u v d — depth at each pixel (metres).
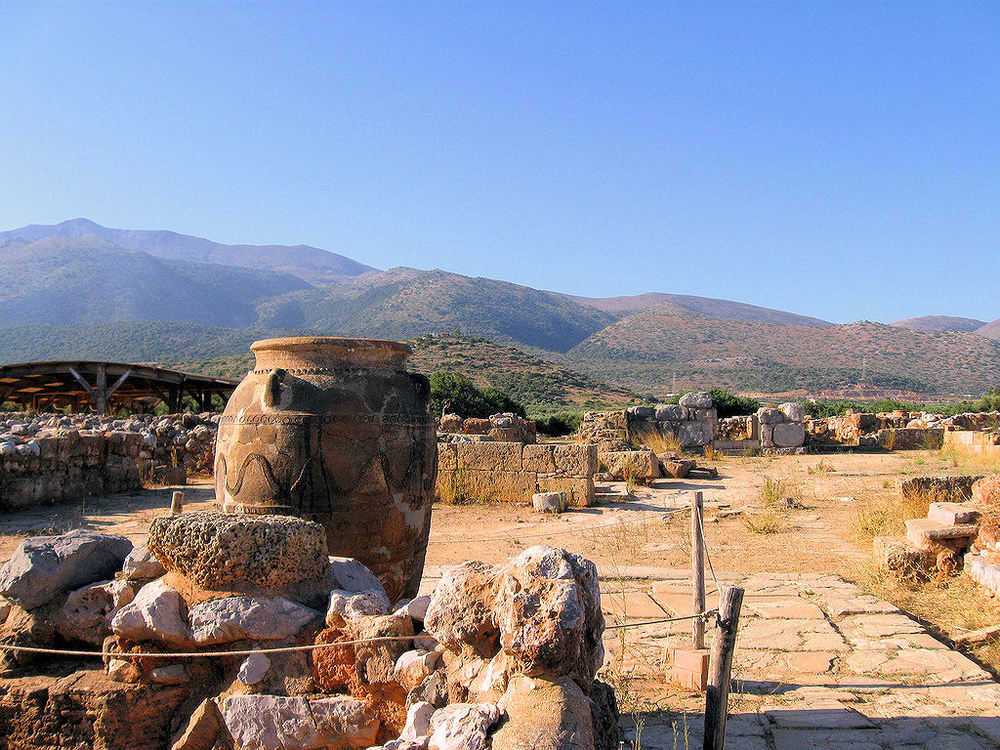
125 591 4.79
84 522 13.13
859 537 11.62
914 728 5.18
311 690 4.34
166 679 4.48
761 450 26.78
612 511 14.94
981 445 23.16
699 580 6.30
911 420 29.69
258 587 4.59
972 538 9.06
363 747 4.18
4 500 14.20
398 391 6.22
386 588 6.07
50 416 23.58
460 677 3.92
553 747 3.14
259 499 5.89
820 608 8.08
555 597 3.57
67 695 4.51
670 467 19.95
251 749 4.21
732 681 6.05
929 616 7.99
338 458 5.85
